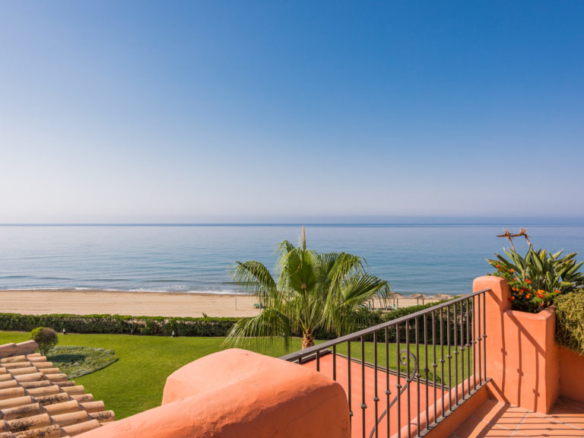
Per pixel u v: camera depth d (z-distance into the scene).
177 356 13.77
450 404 2.71
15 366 6.66
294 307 8.07
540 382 2.93
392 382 4.73
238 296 44.56
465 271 62.22
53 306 38.22
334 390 1.08
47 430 4.20
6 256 93.00
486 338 3.24
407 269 64.00
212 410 0.81
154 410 0.78
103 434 0.67
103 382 11.19
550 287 3.38
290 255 7.84
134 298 43.06
